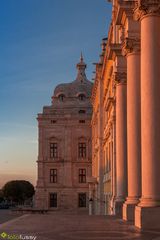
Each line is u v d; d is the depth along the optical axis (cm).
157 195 1917
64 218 2864
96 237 1658
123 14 2527
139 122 2420
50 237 1661
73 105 9181
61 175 8969
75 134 9019
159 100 1948
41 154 9000
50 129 9050
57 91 9406
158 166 1919
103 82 5509
